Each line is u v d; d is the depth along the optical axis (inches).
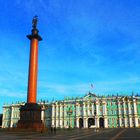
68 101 5954.7
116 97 5610.2
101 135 1796.3
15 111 6294.3
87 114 5669.3
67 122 5821.9
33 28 2628.0
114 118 5502.0
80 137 1521.9
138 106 5438.0
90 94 5802.2
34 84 2455.7
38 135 1779.0
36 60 2551.7
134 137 1445.6
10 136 1617.9
